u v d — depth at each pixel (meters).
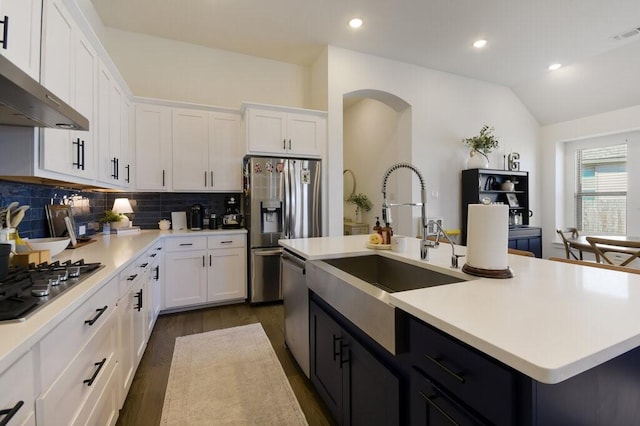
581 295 0.99
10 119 1.24
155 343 2.44
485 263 1.21
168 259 3.00
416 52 3.77
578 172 4.93
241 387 1.86
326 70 3.64
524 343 0.65
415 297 0.97
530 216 4.99
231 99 3.82
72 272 1.25
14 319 0.82
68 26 1.59
